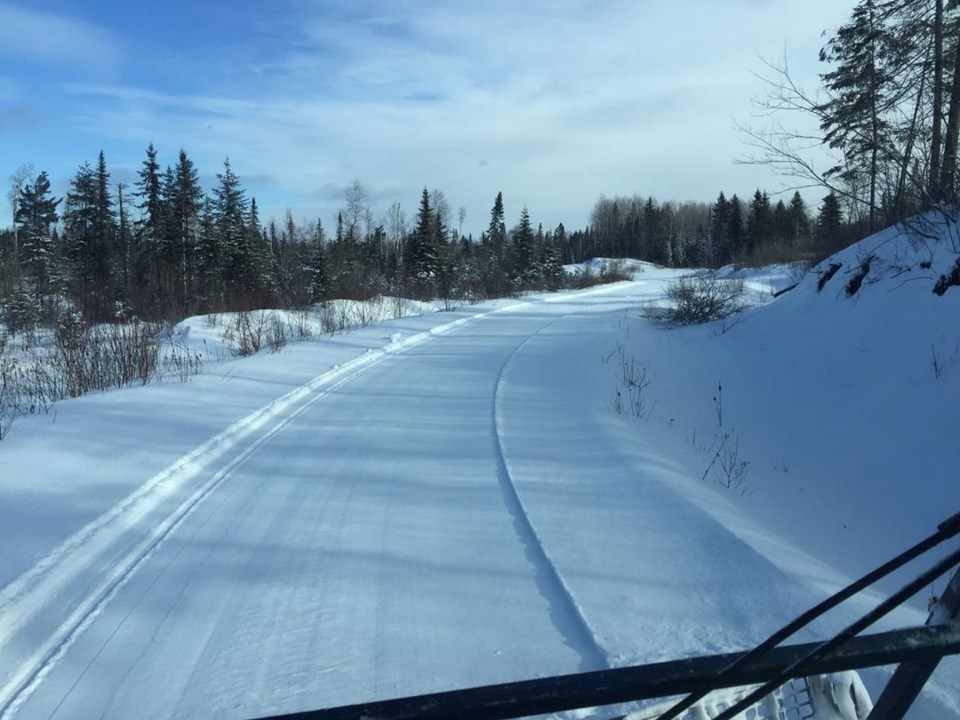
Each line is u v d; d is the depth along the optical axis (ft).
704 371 44.60
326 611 13.79
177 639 12.88
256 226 173.58
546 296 115.34
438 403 32.65
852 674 7.77
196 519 18.72
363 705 5.56
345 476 22.18
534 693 5.53
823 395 33.86
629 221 407.44
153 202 148.46
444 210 221.87
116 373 38.40
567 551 16.33
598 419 29.43
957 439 24.53
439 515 18.85
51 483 20.48
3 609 13.41
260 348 52.16
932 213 38.11
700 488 21.94
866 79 37.24
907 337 32.68
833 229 61.82
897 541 21.01
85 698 11.17
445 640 12.64
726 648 11.89
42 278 109.50
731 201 315.99
